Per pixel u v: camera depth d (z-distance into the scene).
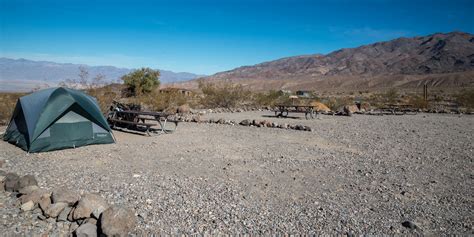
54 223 4.39
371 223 4.65
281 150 9.51
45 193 5.04
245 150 9.41
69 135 9.40
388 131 13.78
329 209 5.14
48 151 8.91
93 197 4.64
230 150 9.37
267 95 30.97
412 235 4.33
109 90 17.27
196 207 5.06
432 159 8.66
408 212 5.09
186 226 4.43
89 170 7.01
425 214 5.03
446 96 48.56
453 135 12.83
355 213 5.00
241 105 28.02
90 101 10.07
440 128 14.93
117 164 7.57
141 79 28.86
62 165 7.41
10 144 9.74
